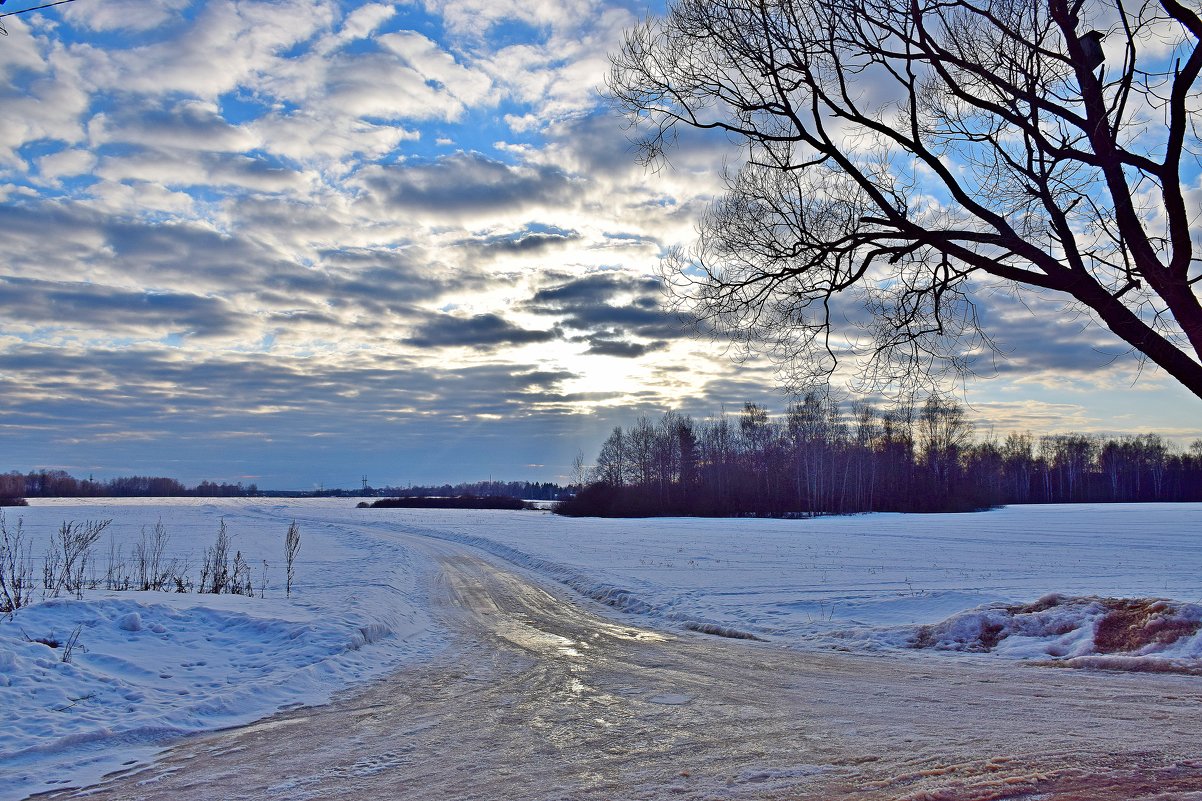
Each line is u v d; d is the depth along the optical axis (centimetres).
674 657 1266
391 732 807
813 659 1237
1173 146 508
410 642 1438
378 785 629
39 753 716
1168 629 1216
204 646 1202
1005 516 7712
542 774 646
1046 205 574
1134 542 4125
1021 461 13262
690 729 785
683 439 9438
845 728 767
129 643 1147
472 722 845
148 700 891
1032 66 593
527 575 2808
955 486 9512
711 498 9094
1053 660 1177
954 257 651
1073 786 539
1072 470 12988
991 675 1073
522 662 1233
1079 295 551
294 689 1008
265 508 10475
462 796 595
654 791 586
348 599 1764
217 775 663
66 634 1123
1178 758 612
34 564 2577
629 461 9869
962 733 728
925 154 588
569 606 2020
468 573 2856
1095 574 2492
